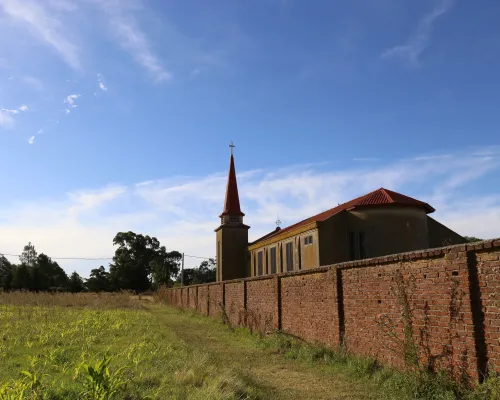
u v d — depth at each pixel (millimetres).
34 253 108625
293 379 9914
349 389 8859
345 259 28203
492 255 6898
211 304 27156
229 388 8102
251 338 17000
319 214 36375
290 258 33469
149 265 98562
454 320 7586
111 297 43781
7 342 15375
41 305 35562
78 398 7699
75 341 15641
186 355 12102
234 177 51594
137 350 13188
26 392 7648
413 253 8648
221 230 48688
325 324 12438
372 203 28062
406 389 8023
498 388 6352
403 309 8961
